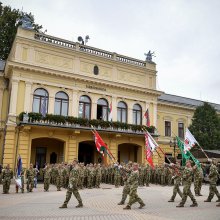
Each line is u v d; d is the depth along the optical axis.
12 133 25.09
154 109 33.25
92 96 29.33
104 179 25.17
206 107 35.91
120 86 30.75
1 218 9.55
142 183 23.34
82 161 30.50
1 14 40.62
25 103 25.78
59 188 18.92
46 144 28.34
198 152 31.00
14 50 27.00
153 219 9.41
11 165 24.50
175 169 14.25
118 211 11.05
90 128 26.95
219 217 9.74
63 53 28.33
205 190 19.97
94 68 29.92
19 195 16.30
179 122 38.91
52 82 27.31
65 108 27.89
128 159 32.44
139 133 29.61
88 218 9.57
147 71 33.44
